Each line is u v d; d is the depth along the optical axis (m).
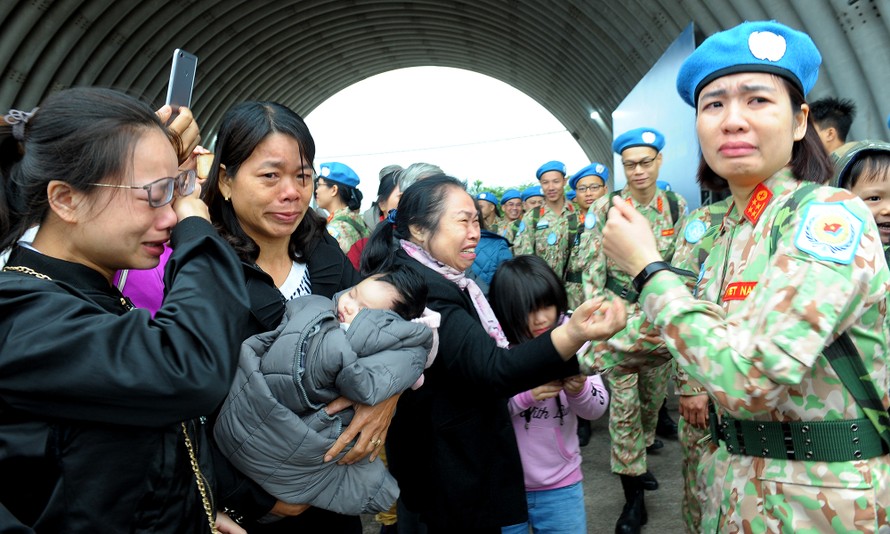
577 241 6.14
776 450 1.45
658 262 1.50
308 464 1.61
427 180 2.36
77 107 1.22
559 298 2.52
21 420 1.14
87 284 1.28
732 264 1.60
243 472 1.64
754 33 1.49
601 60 14.91
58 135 1.20
